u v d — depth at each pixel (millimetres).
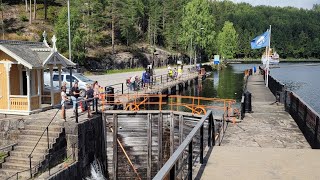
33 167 15367
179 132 21375
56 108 22531
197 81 59000
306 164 9758
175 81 48875
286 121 19328
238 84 57344
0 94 20594
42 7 80125
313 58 181125
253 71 68688
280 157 10461
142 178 21938
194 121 21047
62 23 57469
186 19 84375
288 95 22422
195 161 10055
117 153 21844
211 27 86062
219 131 16219
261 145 14375
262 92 35031
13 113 20438
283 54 178000
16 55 19859
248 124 18500
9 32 65188
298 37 180750
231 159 10172
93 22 74125
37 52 21766
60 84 23359
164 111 21797
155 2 104875
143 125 21812
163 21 105312
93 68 64625
